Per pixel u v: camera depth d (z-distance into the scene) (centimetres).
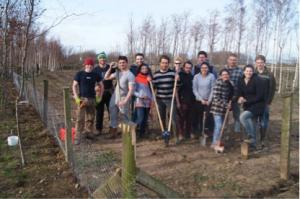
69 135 620
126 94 813
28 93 1250
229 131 936
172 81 811
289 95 594
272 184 586
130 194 357
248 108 754
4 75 1483
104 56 888
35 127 905
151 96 834
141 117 832
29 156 692
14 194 540
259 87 739
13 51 1650
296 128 1016
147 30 2916
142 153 738
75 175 586
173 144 805
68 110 609
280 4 2162
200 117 855
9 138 760
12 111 1077
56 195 533
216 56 2716
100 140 832
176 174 623
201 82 810
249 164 679
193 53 2702
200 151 757
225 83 756
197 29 2945
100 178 493
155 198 397
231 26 2480
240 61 2520
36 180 585
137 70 832
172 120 817
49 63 3847
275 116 1211
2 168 635
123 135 360
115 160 664
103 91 833
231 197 541
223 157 718
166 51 2828
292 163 691
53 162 659
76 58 4806
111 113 844
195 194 546
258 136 891
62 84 2472
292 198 545
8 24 1280
